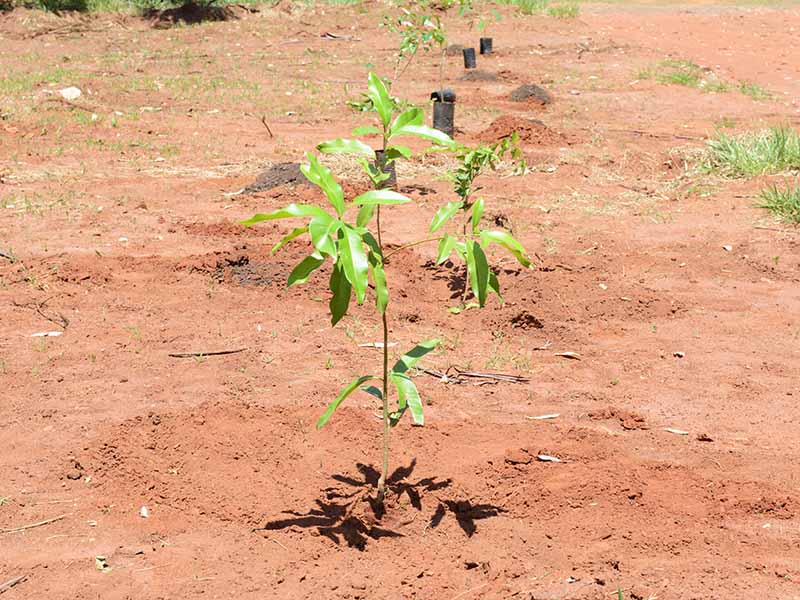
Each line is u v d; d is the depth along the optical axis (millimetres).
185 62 19672
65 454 5047
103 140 12695
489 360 6355
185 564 4188
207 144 12773
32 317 6953
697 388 6082
